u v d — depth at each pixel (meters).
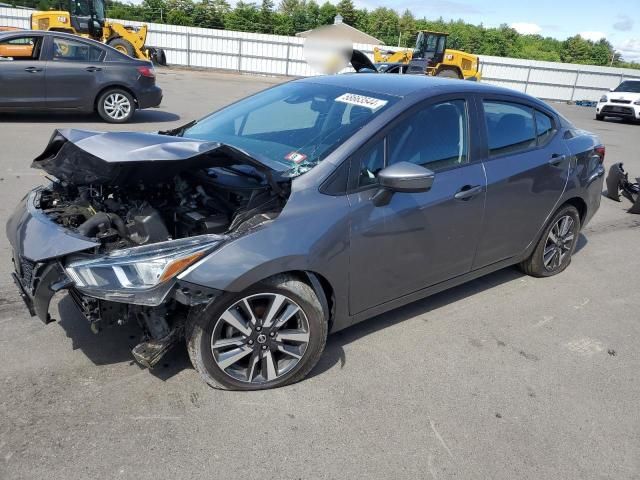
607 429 2.96
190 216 2.93
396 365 3.39
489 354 3.61
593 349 3.78
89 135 2.95
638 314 4.38
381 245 3.25
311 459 2.59
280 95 4.08
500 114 4.07
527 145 4.26
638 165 11.23
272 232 2.83
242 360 3.04
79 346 3.31
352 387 3.14
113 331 3.48
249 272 2.74
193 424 2.74
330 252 3.01
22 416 2.71
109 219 2.87
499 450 2.74
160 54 22.34
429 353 3.56
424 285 3.71
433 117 3.57
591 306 4.45
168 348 2.84
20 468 2.40
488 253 4.10
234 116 4.02
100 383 2.99
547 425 2.96
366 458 2.62
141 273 2.61
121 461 2.49
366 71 4.51
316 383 3.15
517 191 4.08
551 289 4.72
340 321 3.30
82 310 2.75
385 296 3.47
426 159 3.50
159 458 2.52
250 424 2.78
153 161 2.67
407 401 3.06
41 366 3.11
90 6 19.72
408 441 2.75
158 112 12.55
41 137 8.97
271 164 3.04
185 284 2.63
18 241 2.88
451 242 3.70
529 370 3.46
